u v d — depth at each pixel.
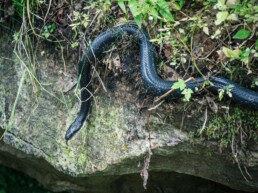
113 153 1.91
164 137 1.86
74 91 1.96
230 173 1.88
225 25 1.80
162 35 1.86
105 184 2.15
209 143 1.84
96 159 1.94
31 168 2.28
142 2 1.81
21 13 2.03
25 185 2.58
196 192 2.11
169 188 2.12
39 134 2.03
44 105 2.02
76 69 1.97
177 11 1.88
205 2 1.85
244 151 1.81
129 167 1.93
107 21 1.92
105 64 1.92
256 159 1.80
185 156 1.89
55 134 2.00
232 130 1.80
